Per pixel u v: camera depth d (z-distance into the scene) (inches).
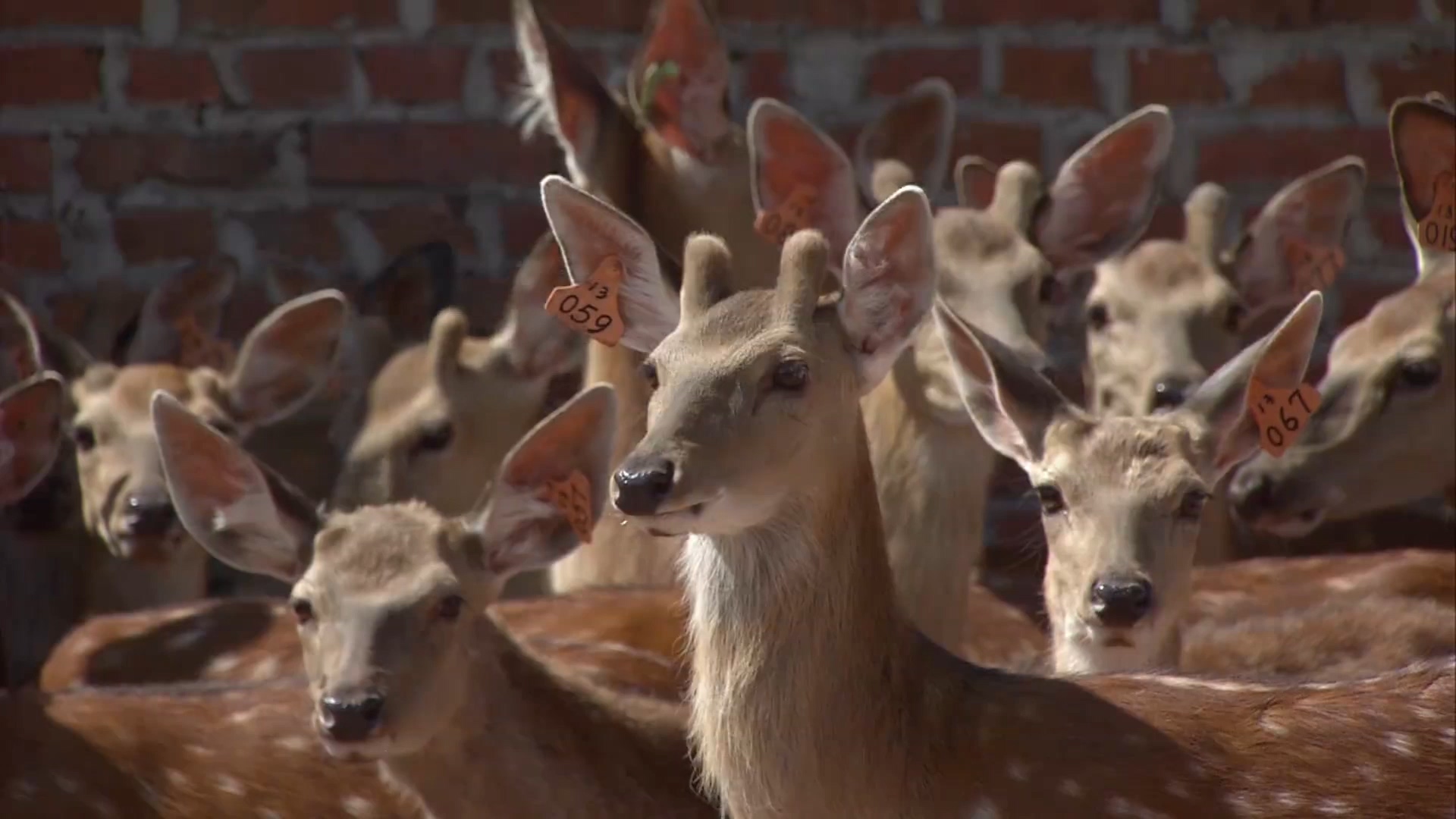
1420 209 347.9
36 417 343.9
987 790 261.7
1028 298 357.1
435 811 291.3
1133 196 377.7
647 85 370.9
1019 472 440.1
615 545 376.5
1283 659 344.8
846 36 459.2
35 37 466.3
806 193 349.7
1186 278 400.2
